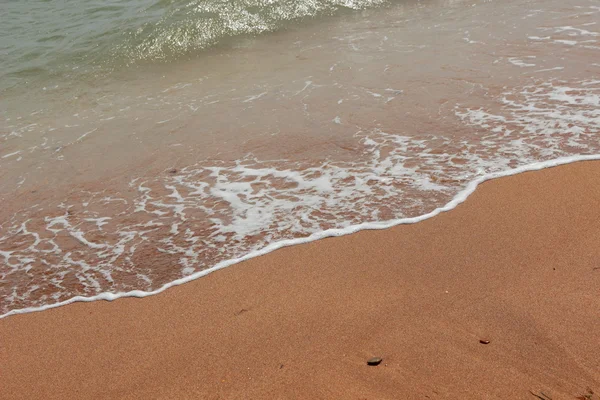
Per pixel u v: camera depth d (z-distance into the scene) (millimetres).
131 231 5281
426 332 3607
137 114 8031
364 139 6531
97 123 7855
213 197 5699
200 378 3447
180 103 8281
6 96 9234
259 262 4598
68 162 6762
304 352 3555
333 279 4270
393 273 4254
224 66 9773
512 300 3812
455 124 6648
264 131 7031
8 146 7316
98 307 4312
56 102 8875
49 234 5352
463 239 4578
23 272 4840
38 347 3930
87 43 10883
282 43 10648
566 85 7387
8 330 4145
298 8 11969
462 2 12141
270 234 4980
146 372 3561
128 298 4379
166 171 6320
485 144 6109
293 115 7398
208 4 11961
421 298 3938
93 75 9891
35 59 10469
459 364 3320
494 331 3555
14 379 3641
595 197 4961
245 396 3260
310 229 4977
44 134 7633
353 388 3225
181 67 10016
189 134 7180
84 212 5668
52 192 6102
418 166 5820
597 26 9664
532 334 3490
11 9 12680
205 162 6426
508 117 6672
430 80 8023
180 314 4102
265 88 8477
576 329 3488
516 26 10070
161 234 5180
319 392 3227
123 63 10328
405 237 4695
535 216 4781
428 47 9461
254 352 3607
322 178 5812
